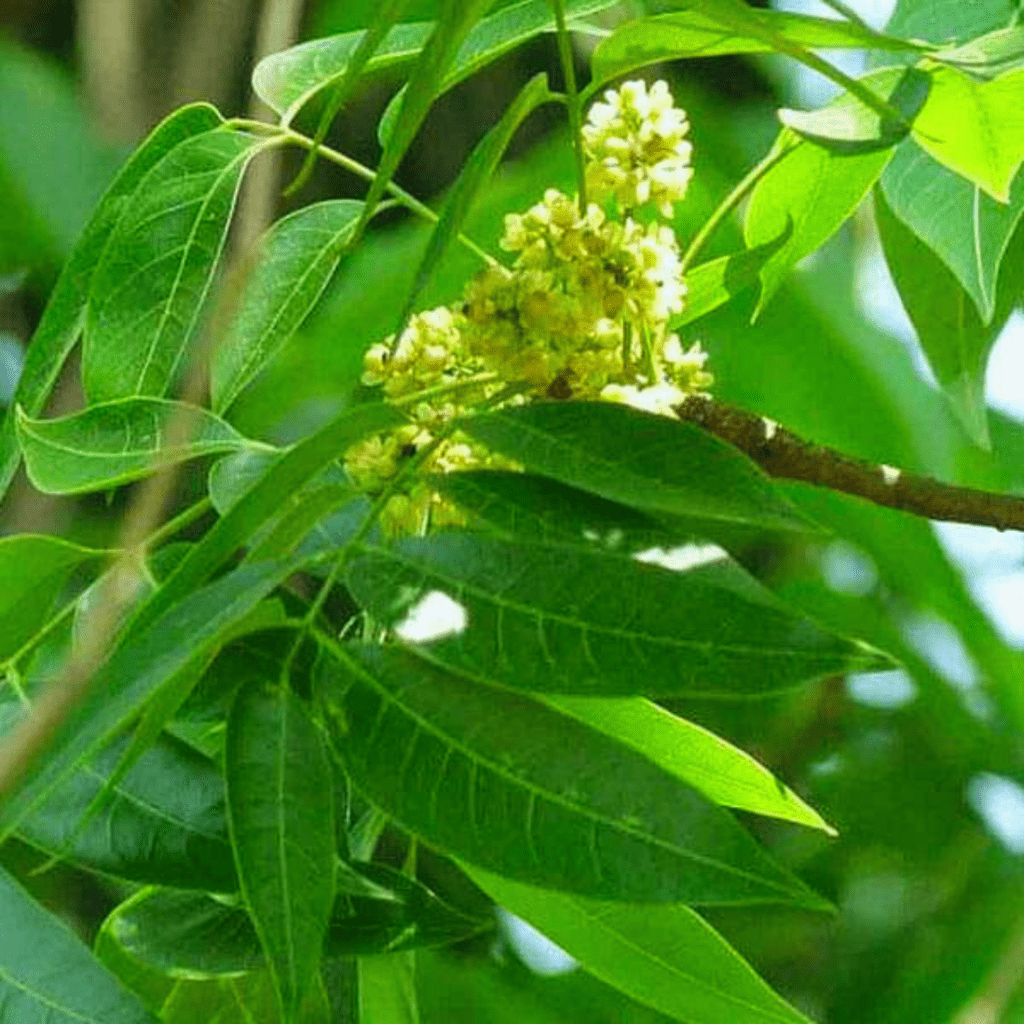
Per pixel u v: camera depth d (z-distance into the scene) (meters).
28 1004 1.43
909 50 1.48
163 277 1.56
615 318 1.51
